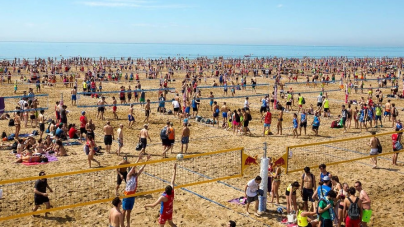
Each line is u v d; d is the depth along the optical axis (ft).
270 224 31.60
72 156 48.96
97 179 40.52
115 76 147.95
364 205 29.86
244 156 34.58
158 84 141.38
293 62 292.61
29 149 46.29
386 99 116.37
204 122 74.74
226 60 288.51
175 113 79.97
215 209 34.32
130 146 55.52
